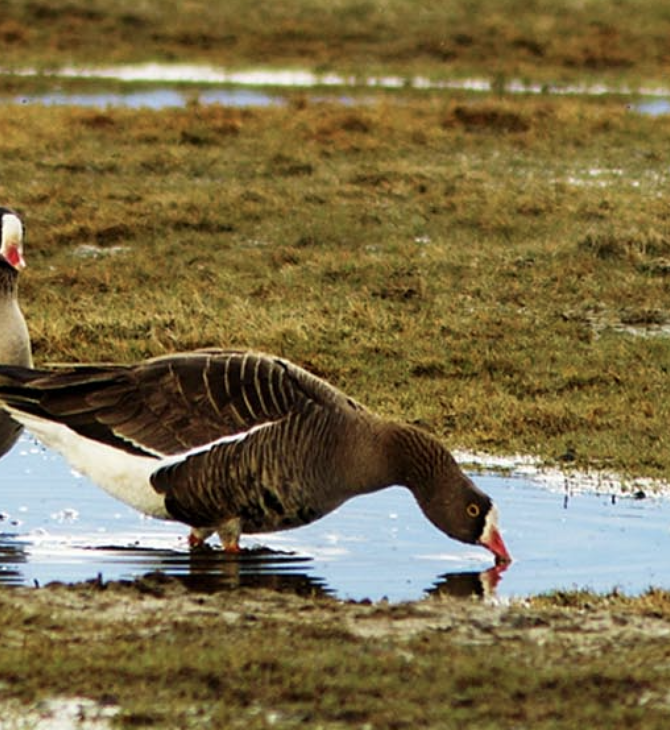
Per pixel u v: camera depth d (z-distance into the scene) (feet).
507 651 26.68
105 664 25.25
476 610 29.55
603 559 34.99
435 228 75.31
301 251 69.87
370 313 59.31
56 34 145.59
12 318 39.83
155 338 55.77
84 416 35.37
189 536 36.52
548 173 89.15
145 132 95.71
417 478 35.37
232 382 35.29
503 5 159.33
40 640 26.68
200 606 29.50
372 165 88.84
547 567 34.40
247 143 94.73
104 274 65.57
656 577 33.50
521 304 62.49
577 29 151.84
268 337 55.98
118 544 35.86
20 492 40.16
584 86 133.18
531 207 78.07
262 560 34.81
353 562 34.73
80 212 75.92
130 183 83.82
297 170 87.86
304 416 35.12
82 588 30.91
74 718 23.38
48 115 100.22
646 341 57.11
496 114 102.99
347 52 145.59
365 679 24.88
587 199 80.12
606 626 28.45
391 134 97.96
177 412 35.19
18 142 91.40
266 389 35.24
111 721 23.24
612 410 49.08
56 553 34.78
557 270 66.44
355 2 158.61
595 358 54.90
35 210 76.59
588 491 41.06
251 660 25.52
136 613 28.81
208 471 34.88
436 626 28.30
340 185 83.56
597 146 97.45
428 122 101.55
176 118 99.45
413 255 69.36
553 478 42.32
